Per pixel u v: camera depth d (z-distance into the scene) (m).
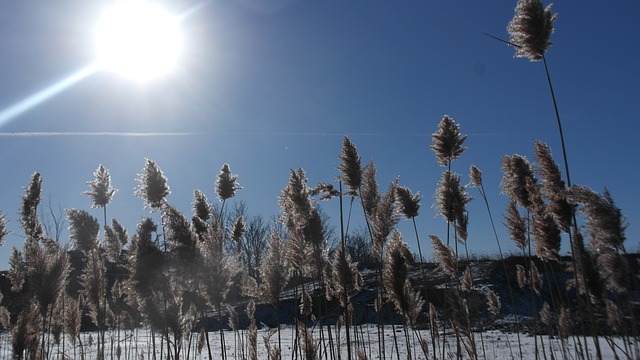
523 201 8.70
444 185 8.92
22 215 12.12
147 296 7.36
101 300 10.80
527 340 14.35
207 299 7.64
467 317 7.93
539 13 6.09
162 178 8.90
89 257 10.94
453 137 8.77
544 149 6.96
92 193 11.44
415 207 9.02
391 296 7.92
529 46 6.19
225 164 12.11
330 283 9.48
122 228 13.36
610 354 9.44
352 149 8.11
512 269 24.98
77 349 14.91
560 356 10.72
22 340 7.90
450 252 8.91
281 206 8.69
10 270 11.62
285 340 16.70
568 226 6.86
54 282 8.52
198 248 7.45
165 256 7.40
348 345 7.70
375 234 8.27
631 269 5.94
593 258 6.50
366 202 8.21
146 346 15.83
